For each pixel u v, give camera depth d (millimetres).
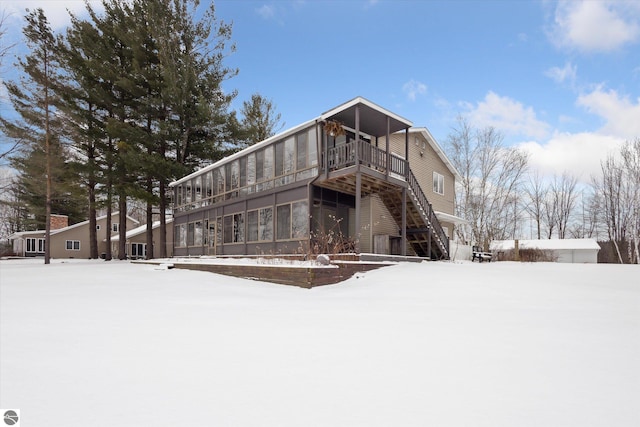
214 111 22969
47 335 4352
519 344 3916
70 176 23094
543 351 3660
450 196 23250
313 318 5367
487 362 3326
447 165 22906
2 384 2832
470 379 2916
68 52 23000
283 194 15250
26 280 11070
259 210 16500
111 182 23719
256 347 3818
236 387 2758
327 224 14953
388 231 17188
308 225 13828
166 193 25938
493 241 32688
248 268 11547
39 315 5637
